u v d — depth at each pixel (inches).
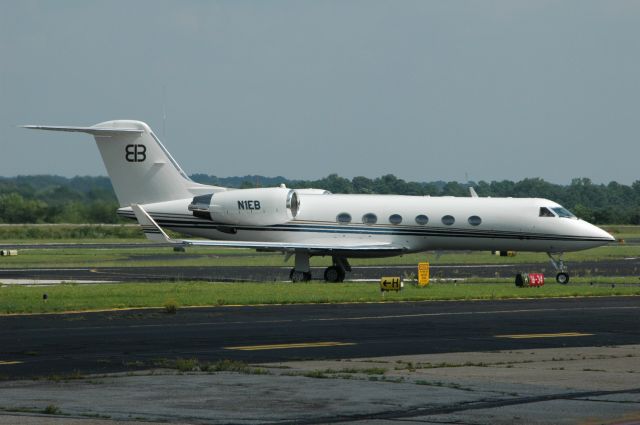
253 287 5196.9
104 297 4532.5
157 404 1972.2
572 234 5954.7
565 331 3376.0
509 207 6067.9
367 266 7770.7
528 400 2018.9
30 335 3201.3
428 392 2113.7
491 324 3590.1
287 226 6190.9
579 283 5940.0
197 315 3875.5
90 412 1882.4
